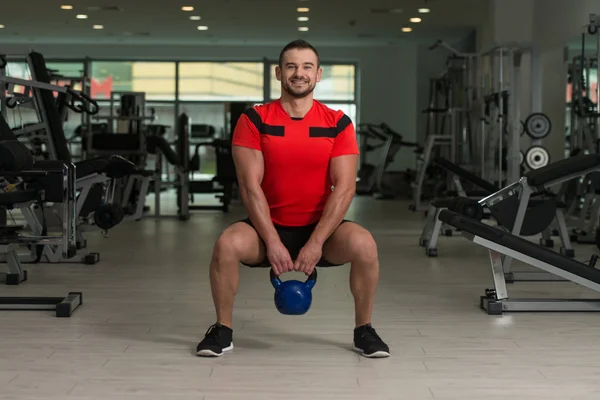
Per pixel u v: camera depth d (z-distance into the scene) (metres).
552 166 4.02
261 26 12.73
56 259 4.78
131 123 8.83
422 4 10.74
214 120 15.38
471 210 4.09
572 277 3.05
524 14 9.97
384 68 15.09
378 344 2.54
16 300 3.28
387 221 8.05
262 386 2.21
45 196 3.44
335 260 2.62
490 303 3.24
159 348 2.64
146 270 4.52
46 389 2.18
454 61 10.42
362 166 13.55
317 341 2.75
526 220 4.20
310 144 2.52
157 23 12.49
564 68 9.91
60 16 11.86
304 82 2.50
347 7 11.02
